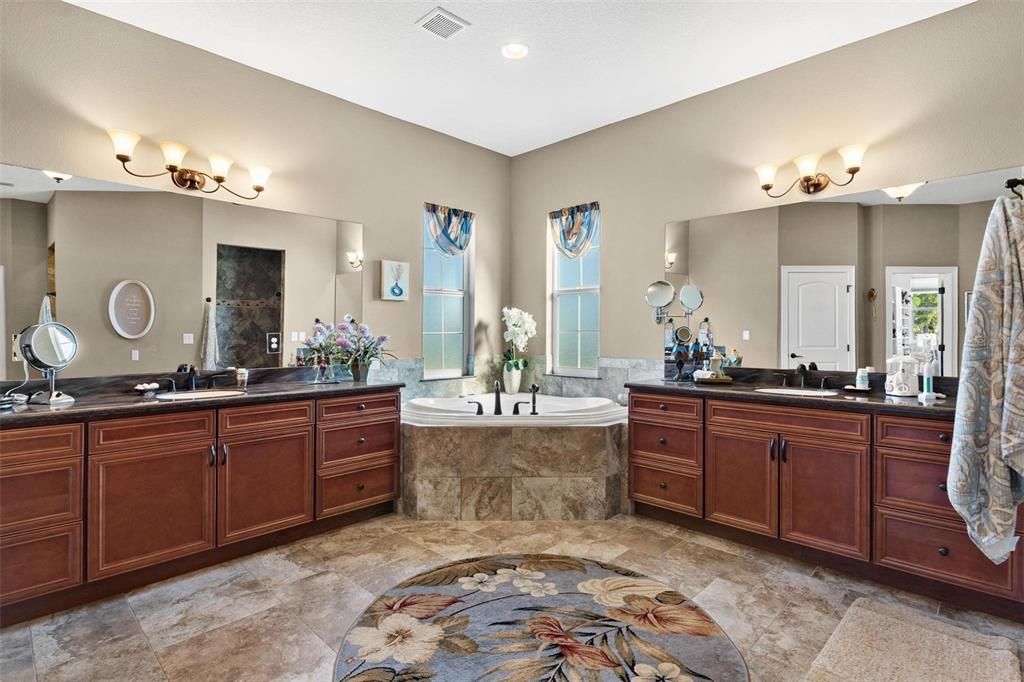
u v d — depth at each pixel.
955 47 2.77
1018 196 2.61
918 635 2.09
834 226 3.19
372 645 1.77
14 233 2.60
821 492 2.70
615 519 3.44
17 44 2.62
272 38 3.08
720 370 3.62
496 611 2.01
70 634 2.11
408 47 3.18
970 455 2.17
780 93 3.41
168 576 2.60
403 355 4.31
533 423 3.43
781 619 2.23
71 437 2.29
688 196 3.88
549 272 4.94
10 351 2.56
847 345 3.13
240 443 2.81
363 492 3.37
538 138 4.71
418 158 4.41
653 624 1.92
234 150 3.36
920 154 2.89
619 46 3.16
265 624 2.18
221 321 3.26
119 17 2.87
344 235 3.90
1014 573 2.18
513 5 2.78
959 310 2.77
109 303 2.86
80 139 2.79
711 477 3.12
